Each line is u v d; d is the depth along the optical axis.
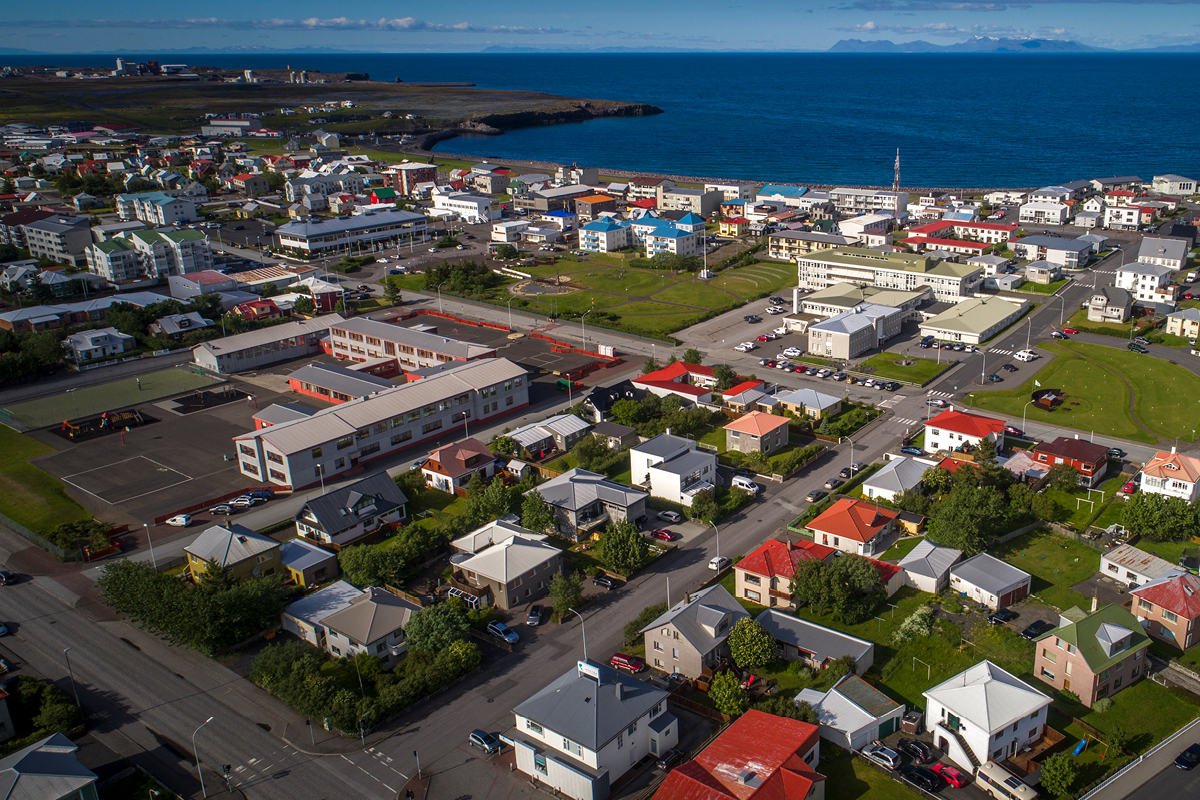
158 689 76.75
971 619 83.25
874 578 84.38
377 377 145.00
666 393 137.75
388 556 91.06
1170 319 164.50
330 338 171.75
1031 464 110.69
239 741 70.06
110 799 63.97
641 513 103.81
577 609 87.31
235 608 81.25
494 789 64.62
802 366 154.38
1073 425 126.81
